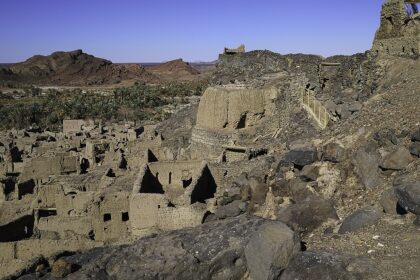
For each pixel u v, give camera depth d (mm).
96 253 18531
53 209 32875
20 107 123375
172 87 173375
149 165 32906
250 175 27297
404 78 30969
